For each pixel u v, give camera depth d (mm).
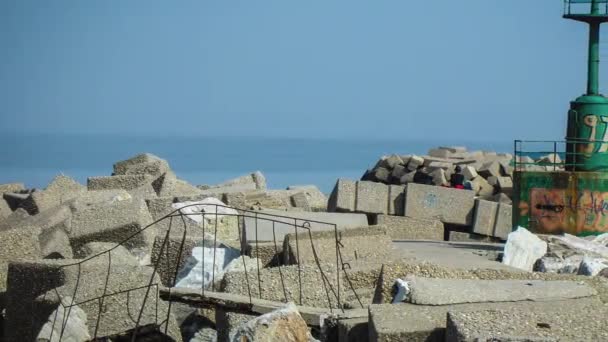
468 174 72875
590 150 55000
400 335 27875
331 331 31969
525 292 30594
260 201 63094
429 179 73625
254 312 35375
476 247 53750
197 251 43375
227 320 35562
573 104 55781
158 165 70438
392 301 32156
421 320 28703
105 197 59969
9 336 39469
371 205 62125
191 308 39125
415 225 61750
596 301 30062
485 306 29562
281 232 47594
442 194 62312
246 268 40312
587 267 40719
